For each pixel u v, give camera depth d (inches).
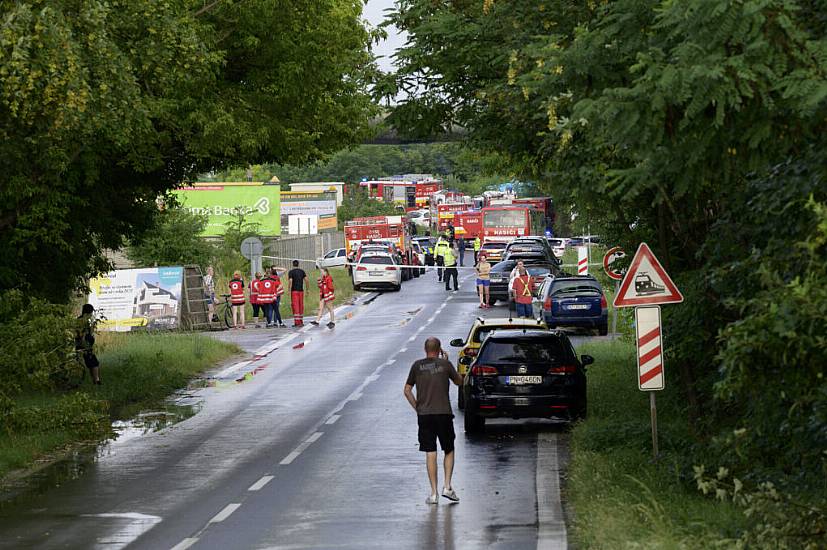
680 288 1531.7
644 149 751.1
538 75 1018.7
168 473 1513.3
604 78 932.6
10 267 2177.7
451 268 4980.3
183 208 5098.4
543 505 1234.6
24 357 1782.7
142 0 1717.5
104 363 2664.9
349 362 2827.3
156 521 1202.0
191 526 1170.6
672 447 1402.6
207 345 3090.6
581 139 1264.8
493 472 1450.5
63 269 2322.8
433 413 1266.0
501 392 1745.8
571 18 1386.6
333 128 2249.0
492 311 4025.6
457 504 1253.7
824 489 937.5
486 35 1535.4
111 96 1587.1
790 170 939.3
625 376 2178.9
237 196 6569.9
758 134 727.1
